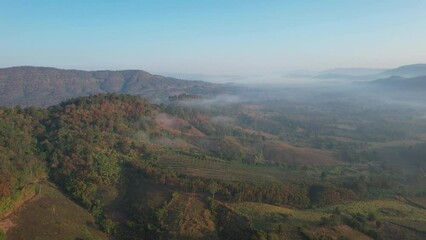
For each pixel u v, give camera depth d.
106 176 113.62
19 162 109.25
